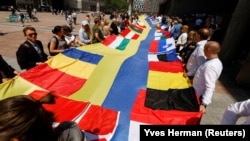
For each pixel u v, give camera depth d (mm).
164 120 2752
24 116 688
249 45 8016
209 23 13406
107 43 6723
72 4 62500
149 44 7891
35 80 3578
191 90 3281
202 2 30484
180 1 31531
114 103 3412
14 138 674
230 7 26297
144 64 5312
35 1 46219
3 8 35594
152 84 4117
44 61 4133
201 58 3697
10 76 3543
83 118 2693
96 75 4355
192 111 2885
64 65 4258
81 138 1092
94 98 3574
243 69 5711
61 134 1030
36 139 727
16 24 17500
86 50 5227
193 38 5191
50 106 2812
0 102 735
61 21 23844
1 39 10188
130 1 59344
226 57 7977
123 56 5801
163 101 3230
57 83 3771
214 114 4148
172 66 5164
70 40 5305
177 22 10898
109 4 77812
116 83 4156
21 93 3203
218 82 6109
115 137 2445
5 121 665
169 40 7844
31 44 3746
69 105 2875
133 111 2990
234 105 1829
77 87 3830
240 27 7484
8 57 6949
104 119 2719
